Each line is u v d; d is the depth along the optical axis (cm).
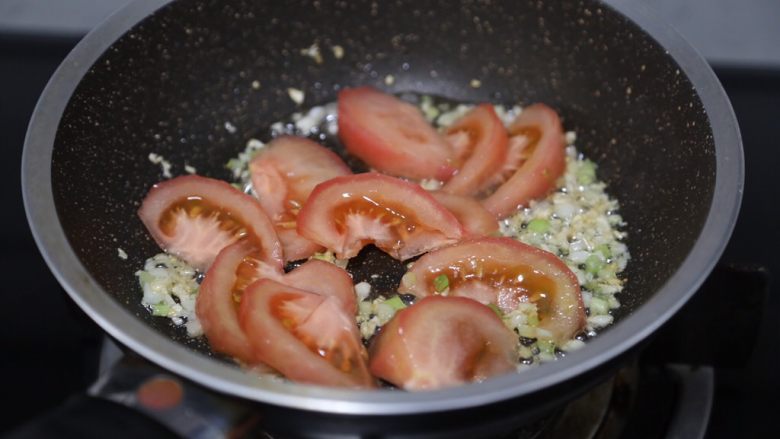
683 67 53
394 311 52
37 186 48
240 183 58
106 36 54
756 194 61
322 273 52
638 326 44
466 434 45
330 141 60
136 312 52
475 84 62
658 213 54
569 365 42
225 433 41
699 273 45
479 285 52
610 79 57
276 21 59
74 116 52
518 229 56
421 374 48
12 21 66
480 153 57
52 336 56
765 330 58
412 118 59
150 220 54
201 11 56
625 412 52
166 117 58
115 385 42
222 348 50
